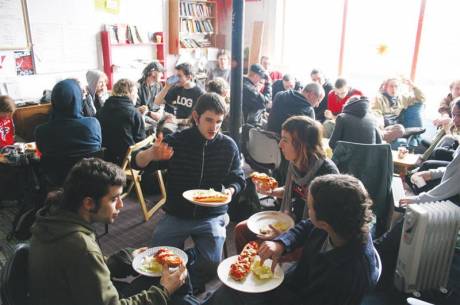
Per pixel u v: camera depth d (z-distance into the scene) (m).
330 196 1.22
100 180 1.20
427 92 5.90
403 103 4.77
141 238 2.91
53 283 1.15
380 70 6.28
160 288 1.38
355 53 6.47
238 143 3.29
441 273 2.15
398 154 3.54
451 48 5.57
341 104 4.88
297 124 1.92
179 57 6.79
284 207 2.16
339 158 2.59
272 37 7.21
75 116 2.54
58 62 5.21
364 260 1.24
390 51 6.11
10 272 1.13
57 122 2.50
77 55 5.41
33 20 4.85
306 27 6.92
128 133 3.11
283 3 7.05
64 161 2.55
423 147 4.43
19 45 4.79
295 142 1.92
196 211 2.03
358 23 6.30
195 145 2.01
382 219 2.58
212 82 3.66
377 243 2.29
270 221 1.96
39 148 2.55
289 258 1.69
